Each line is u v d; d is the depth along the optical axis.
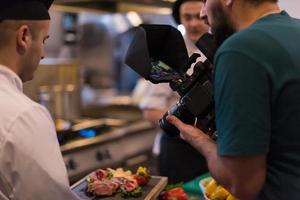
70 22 3.51
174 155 2.17
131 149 2.96
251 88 0.87
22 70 1.06
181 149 2.15
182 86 1.09
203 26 2.02
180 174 2.17
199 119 1.08
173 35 1.19
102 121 2.98
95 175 1.48
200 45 1.08
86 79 3.66
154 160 3.14
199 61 1.11
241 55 0.88
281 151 0.93
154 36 1.17
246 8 0.96
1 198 0.96
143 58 1.09
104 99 3.71
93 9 3.36
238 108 0.87
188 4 2.06
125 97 3.83
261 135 0.87
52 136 1.00
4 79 1.01
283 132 0.91
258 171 0.89
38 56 1.07
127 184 1.38
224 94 0.89
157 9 3.64
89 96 3.58
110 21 3.75
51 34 3.42
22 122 0.95
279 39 0.91
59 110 2.67
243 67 0.88
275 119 0.91
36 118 0.97
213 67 0.99
